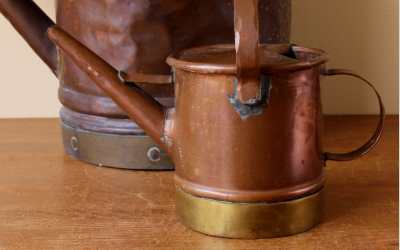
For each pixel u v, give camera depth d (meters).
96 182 0.81
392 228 0.69
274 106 0.65
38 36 0.86
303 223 0.68
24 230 0.69
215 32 0.82
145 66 0.81
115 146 0.84
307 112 0.66
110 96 0.71
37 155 0.90
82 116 0.85
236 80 0.64
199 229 0.68
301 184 0.67
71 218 0.72
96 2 0.81
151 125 0.70
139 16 0.80
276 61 0.65
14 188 0.80
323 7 1.05
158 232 0.69
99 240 0.67
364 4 1.05
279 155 0.66
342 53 1.06
